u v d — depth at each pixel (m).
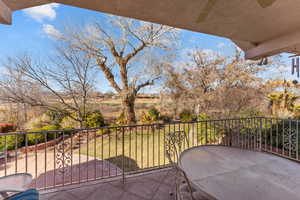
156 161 4.43
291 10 2.01
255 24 2.40
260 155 1.78
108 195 2.04
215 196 1.05
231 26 2.48
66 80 6.86
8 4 1.84
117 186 2.24
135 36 7.85
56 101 6.92
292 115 5.61
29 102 6.39
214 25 2.46
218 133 4.91
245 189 1.14
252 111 6.00
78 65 6.95
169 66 8.32
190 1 1.89
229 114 6.19
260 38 2.92
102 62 7.56
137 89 8.53
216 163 1.57
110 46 7.60
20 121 6.75
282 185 1.20
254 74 7.11
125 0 1.87
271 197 1.05
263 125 4.26
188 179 1.24
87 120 7.42
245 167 1.49
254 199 1.03
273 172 1.39
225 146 2.06
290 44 2.61
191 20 2.32
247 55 3.45
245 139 4.05
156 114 8.66
